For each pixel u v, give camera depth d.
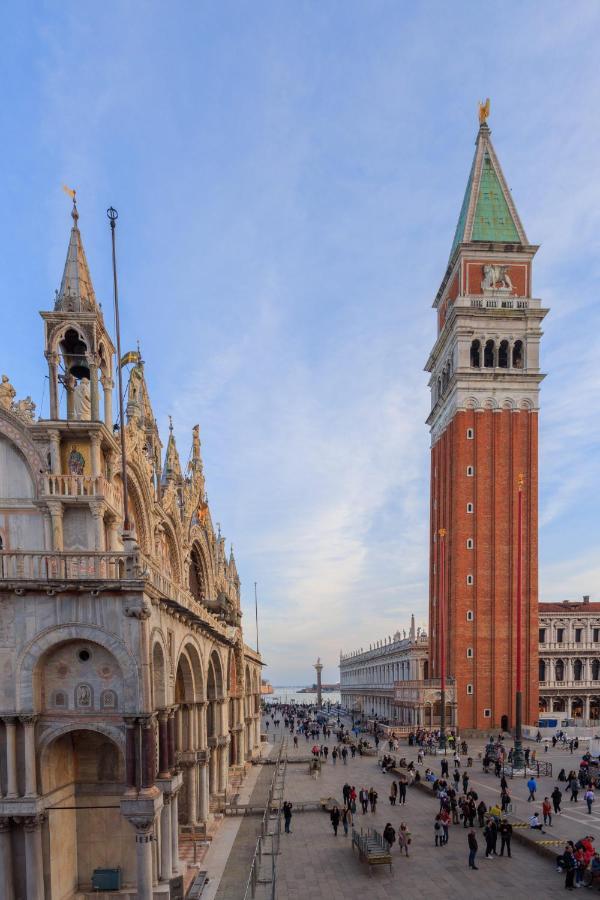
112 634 21.67
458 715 88.31
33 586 21.36
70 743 24.98
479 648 90.00
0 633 21.52
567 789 45.75
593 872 27.98
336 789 50.16
